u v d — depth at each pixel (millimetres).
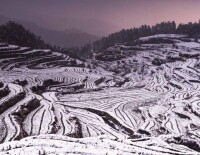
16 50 129500
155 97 87938
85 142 30109
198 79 108062
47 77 102938
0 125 43000
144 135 45344
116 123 61188
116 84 116438
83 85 103438
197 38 193875
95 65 168875
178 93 89938
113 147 28750
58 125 50375
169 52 165000
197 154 30500
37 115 54156
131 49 190375
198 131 49906
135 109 72250
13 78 88562
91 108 70688
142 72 141625
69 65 142750
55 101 75562
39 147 25547
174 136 40156
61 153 24344
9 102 54938
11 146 25969
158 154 27984
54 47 184000
